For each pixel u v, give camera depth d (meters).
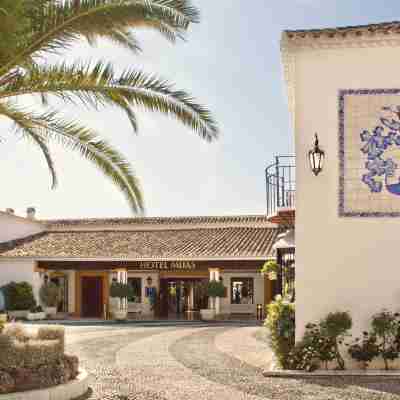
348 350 11.20
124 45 10.70
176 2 9.19
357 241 11.44
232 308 31.31
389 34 11.46
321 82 11.78
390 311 11.22
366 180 11.52
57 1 8.97
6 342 8.91
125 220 35.66
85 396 9.32
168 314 32.19
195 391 9.69
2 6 8.06
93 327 24.19
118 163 11.49
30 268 30.53
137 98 9.90
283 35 11.70
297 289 11.49
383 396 9.02
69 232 35.53
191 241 31.92
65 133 10.78
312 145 11.70
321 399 8.88
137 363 13.12
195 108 10.05
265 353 14.73
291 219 17.19
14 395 8.25
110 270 31.77
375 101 11.62
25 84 9.52
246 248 29.69
